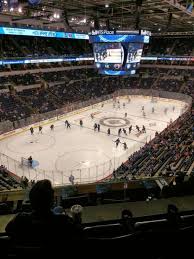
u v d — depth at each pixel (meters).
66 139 33.88
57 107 45.16
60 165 26.66
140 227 2.80
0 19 42.09
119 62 25.67
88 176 24.44
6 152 29.61
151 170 20.72
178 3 32.75
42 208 2.41
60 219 2.46
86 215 3.70
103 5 38.41
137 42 25.42
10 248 2.33
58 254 2.34
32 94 46.38
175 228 2.77
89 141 33.41
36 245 2.34
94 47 26.66
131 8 40.25
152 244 2.62
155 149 27.06
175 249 2.70
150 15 44.81
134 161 24.41
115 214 3.76
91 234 2.74
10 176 22.03
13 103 41.22
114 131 37.47
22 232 2.36
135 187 6.45
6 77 46.41
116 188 6.61
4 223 3.45
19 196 6.37
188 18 46.78
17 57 46.59
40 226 2.36
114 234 2.80
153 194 6.23
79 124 40.25
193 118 36.06
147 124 41.22
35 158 28.17
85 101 48.47
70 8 40.69
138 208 3.95
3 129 33.81
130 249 2.55
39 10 41.88
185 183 5.41
